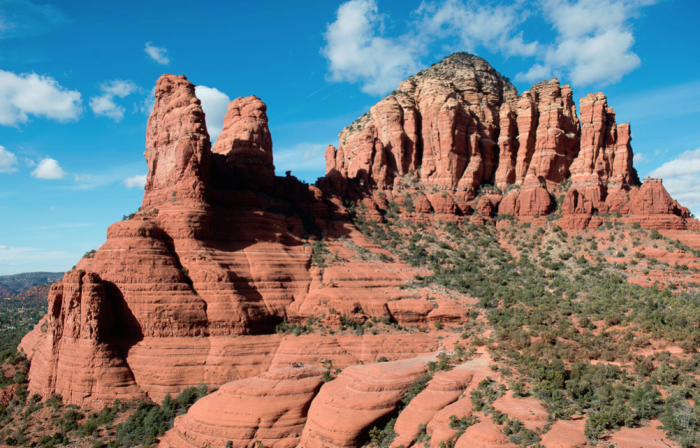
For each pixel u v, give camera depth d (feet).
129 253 221.66
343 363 217.36
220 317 219.20
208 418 181.68
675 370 178.60
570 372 184.96
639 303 243.60
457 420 165.07
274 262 255.70
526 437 150.20
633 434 149.79
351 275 265.13
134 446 183.52
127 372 206.08
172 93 279.28
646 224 307.37
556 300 259.80
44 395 211.20
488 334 231.50
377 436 171.32
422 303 254.27
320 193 321.32
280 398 187.32
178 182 252.01
